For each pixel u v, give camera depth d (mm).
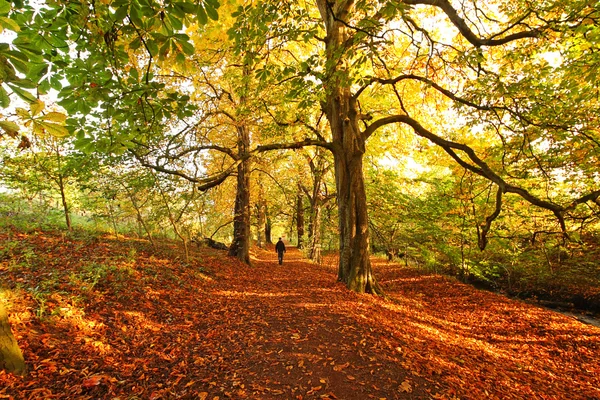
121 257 8320
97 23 2480
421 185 17031
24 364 3385
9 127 1708
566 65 7352
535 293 13227
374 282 9805
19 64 1659
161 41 2254
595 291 11609
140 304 6266
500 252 14289
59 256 7434
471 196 12820
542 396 4824
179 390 3768
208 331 5785
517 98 8203
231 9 7629
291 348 5035
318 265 18578
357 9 3951
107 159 8898
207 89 13148
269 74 5078
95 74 2492
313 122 15031
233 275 11055
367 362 4637
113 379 3721
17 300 4672
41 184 9875
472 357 5969
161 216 10555
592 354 6891
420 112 13539
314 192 21703
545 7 7254
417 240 15898
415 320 7809
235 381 4016
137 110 2994
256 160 14109
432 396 3916
